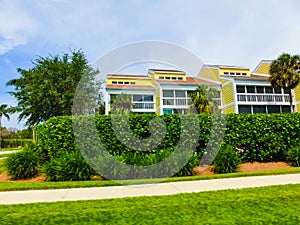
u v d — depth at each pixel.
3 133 47.72
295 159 9.52
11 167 8.25
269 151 10.41
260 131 10.43
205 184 6.79
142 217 4.27
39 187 6.61
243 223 3.95
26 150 9.27
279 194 5.45
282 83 28.47
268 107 32.19
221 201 5.03
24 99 24.27
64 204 5.07
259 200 5.06
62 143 9.47
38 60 24.02
